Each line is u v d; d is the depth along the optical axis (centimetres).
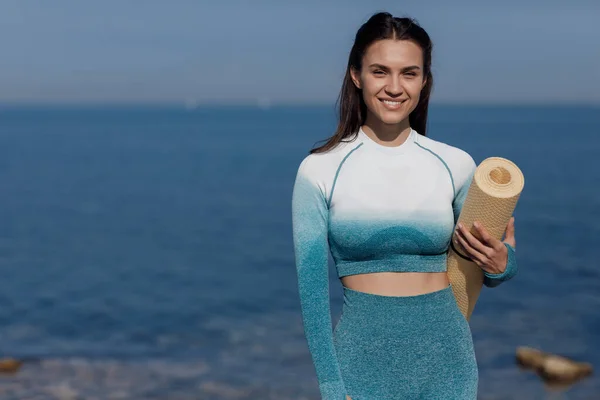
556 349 1345
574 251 2369
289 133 13325
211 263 2348
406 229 294
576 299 1733
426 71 308
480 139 9219
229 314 1673
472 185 290
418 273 297
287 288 1952
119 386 1132
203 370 1222
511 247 299
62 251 2572
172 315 1678
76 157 7294
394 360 289
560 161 5722
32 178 5184
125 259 2430
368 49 297
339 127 310
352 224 295
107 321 1631
